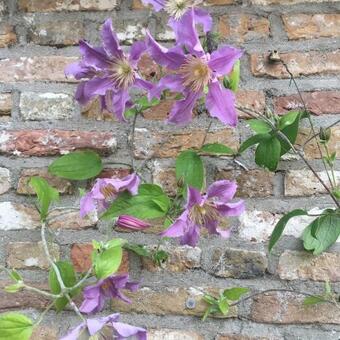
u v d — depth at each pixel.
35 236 0.90
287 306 0.86
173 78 0.75
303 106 0.91
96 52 0.78
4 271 0.89
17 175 0.91
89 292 0.77
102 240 0.89
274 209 0.89
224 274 0.88
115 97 0.79
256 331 0.86
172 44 0.94
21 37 0.95
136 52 0.77
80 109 0.93
